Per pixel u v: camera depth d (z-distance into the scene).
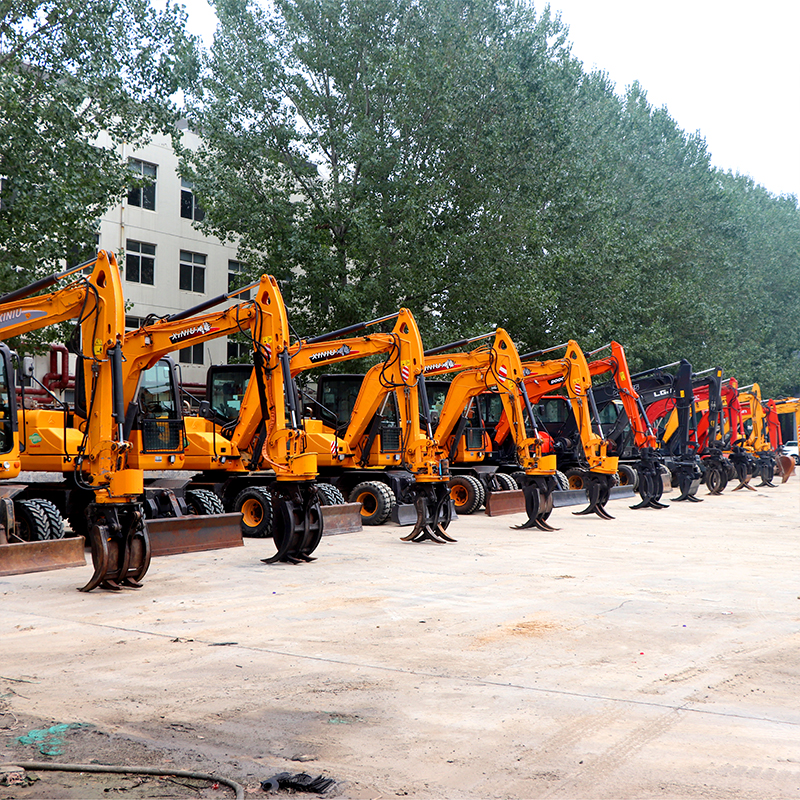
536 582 11.00
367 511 18.25
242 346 36.06
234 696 6.13
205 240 34.66
